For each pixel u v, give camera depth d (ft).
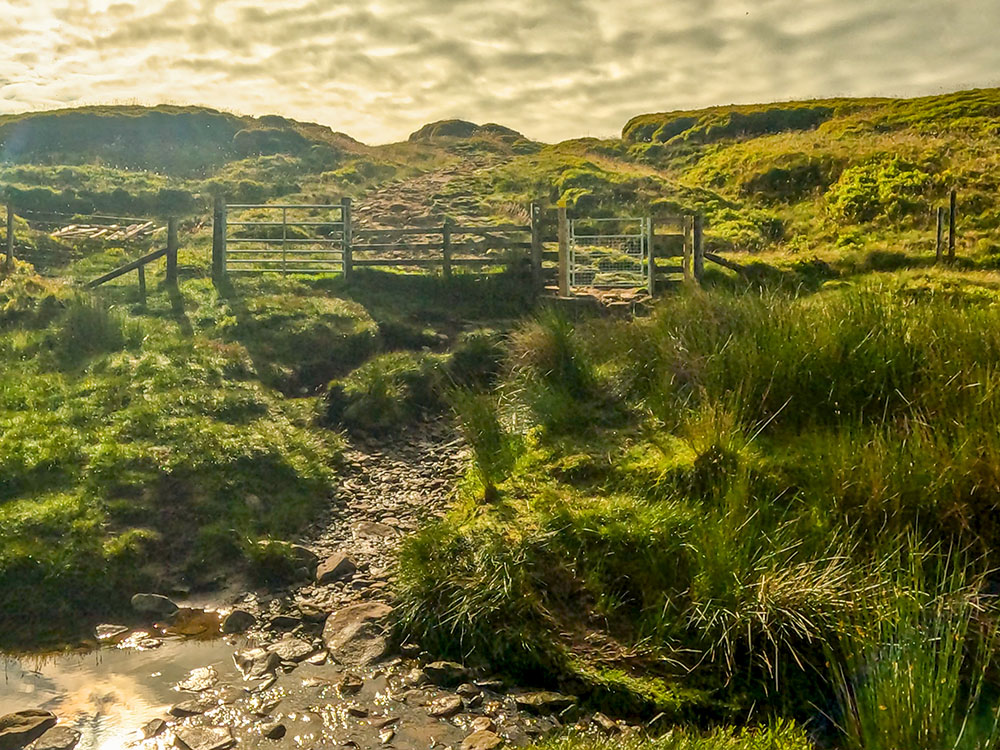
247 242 62.13
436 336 46.73
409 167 112.88
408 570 23.95
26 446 31.35
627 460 28.40
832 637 20.08
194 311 47.96
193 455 31.81
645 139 142.10
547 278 57.93
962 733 16.25
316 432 36.60
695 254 56.24
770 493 25.03
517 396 34.24
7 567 25.44
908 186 84.48
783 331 31.01
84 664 22.06
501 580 22.77
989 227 75.56
